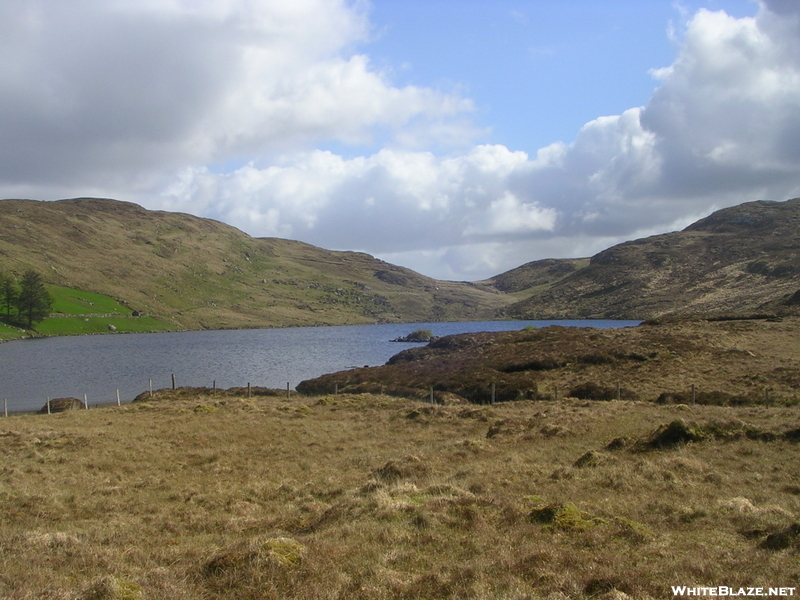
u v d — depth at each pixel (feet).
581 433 75.51
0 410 158.30
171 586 29.84
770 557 28.40
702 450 59.00
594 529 34.37
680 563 27.96
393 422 100.83
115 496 58.54
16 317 503.61
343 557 32.73
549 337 204.64
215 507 53.57
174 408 125.49
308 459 73.36
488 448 69.41
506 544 32.96
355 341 488.44
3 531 44.83
